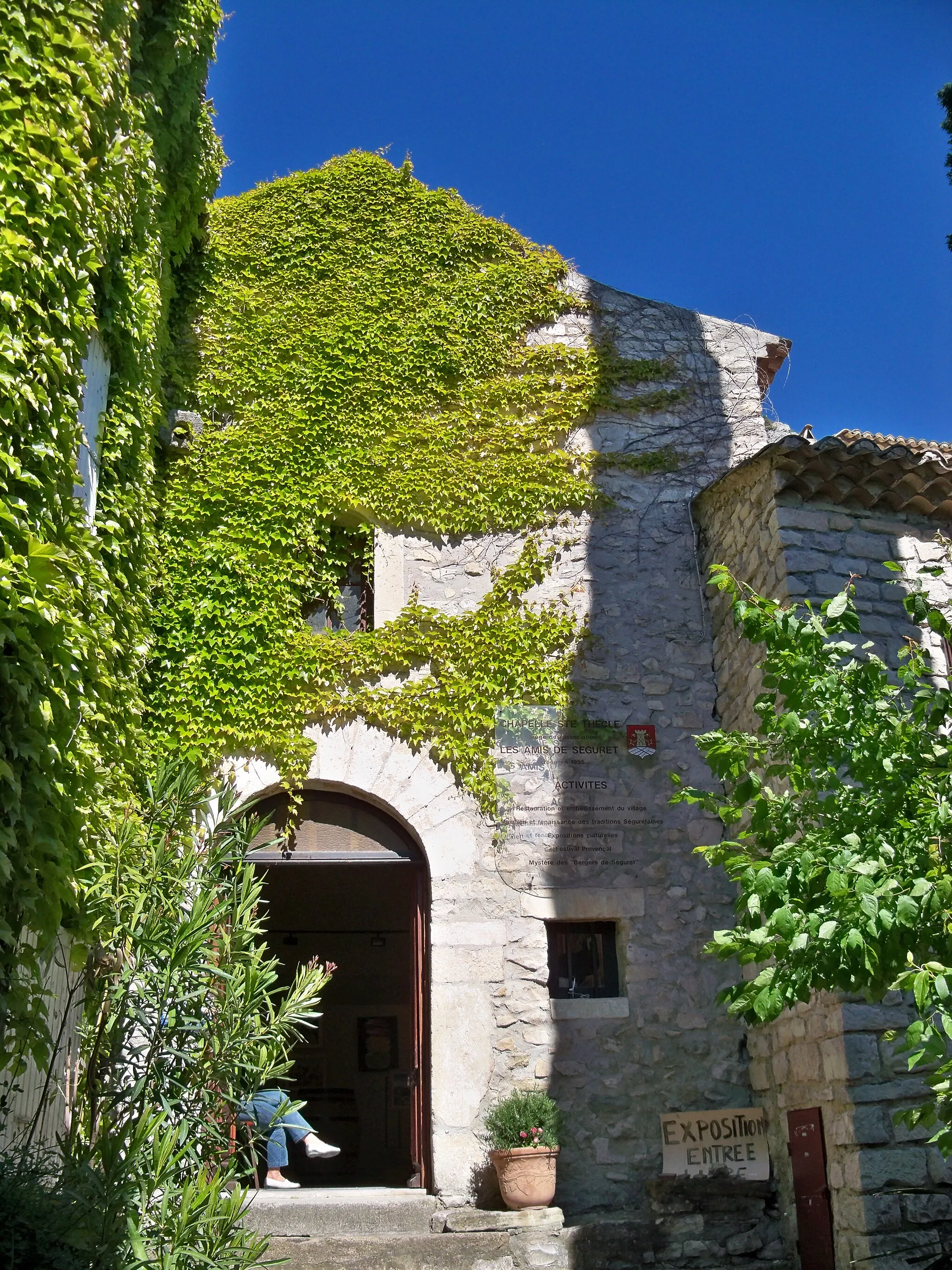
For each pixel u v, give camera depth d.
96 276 6.96
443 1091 7.92
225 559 8.97
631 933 8.47
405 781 8.62
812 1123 7.21
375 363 9.84
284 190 10.37
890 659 7.93
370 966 13.80
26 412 5.19
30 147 5.55
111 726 6.74
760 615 4.91
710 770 8.95
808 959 4.25
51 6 5.91
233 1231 5.00
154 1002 5.45
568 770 8.79
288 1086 13.23
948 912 4.03
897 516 8.44
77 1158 4.78
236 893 5.95
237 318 9.85
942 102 8.44
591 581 9.39
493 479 9.58
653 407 10.07
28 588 4.75
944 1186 6.57
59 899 5.05
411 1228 7.46
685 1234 7.38
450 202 10.48
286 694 8.68
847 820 4.55
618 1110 8.02
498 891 8.44
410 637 8.96
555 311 10.32
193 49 8.26
